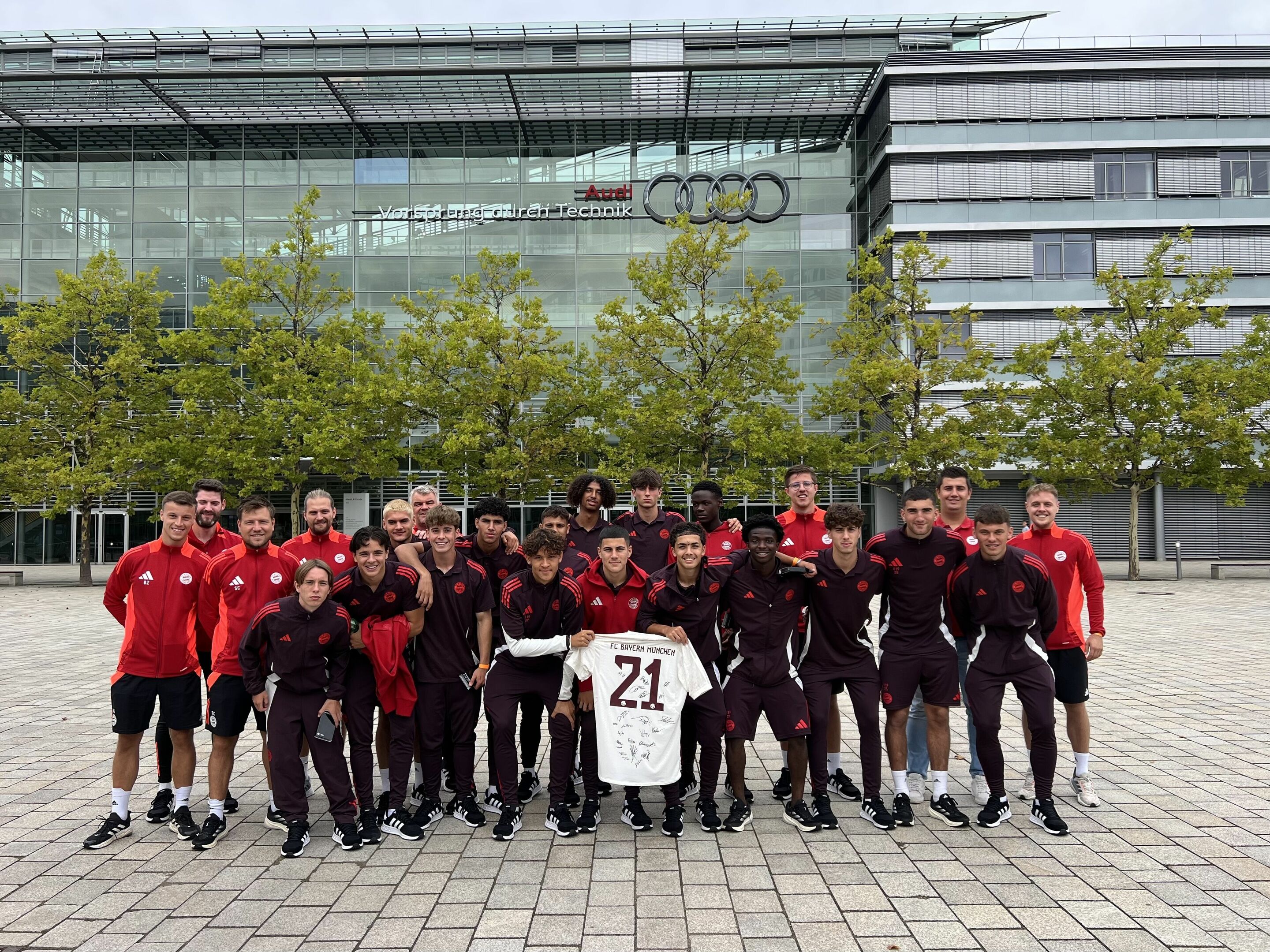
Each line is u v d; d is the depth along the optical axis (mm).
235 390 23438
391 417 22594
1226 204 28766
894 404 22812
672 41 30391
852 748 6746
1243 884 4012
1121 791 5480
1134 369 21656
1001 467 27938
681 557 4875
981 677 4984
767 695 4969
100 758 6457
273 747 4617
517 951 3404
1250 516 29359
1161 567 27375
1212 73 29000
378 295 29859
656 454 22188
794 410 29531
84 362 26906
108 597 4910
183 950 3436
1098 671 9695
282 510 29344
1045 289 28641
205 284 30000
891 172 28906
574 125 30594
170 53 29453
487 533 5652
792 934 3537
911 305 23047
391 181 30453
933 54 29141
